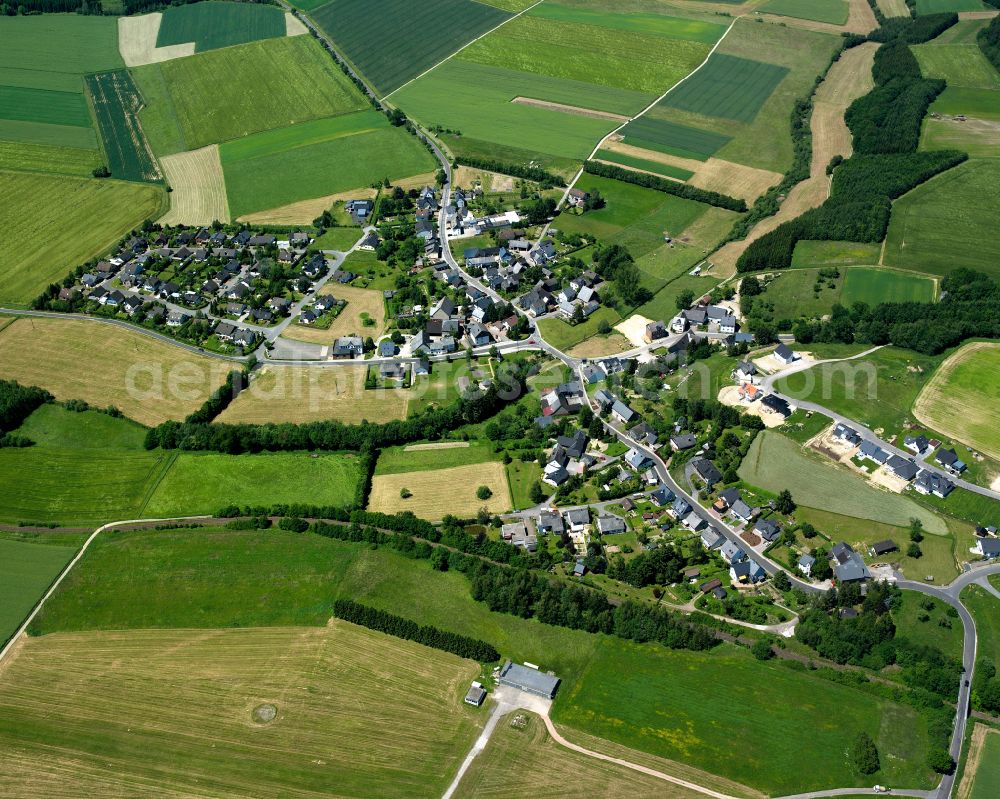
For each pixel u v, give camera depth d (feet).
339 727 524.93
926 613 579.48
